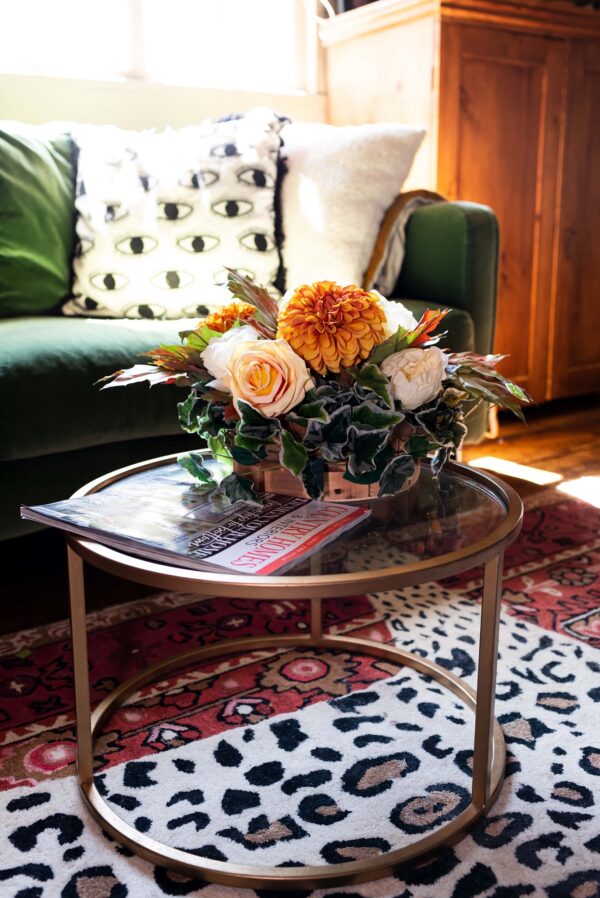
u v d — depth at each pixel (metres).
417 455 0.99
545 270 2.94
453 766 1.12
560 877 0.92
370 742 1.17
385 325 0.98
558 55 2.77
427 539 0.91
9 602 1.66
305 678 1.34
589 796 1.06
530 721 1.22
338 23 2.81
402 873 0.93
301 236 2.10
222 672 1.37
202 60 2.85
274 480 1.03
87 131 2.15
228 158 2.09
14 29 2.51
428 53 2.54
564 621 1.54
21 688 1.33
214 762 1.13
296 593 0.79
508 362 2.94
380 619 1.55
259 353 0.91
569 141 2.88
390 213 2.17
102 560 0.87
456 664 1.38
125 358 1.64
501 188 2.75
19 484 1.56
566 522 2.05
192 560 0.83
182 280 2.01
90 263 2.01
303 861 0.94
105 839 0.99
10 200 1.96
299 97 2.93
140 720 1.24
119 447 1.69
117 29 2.66
